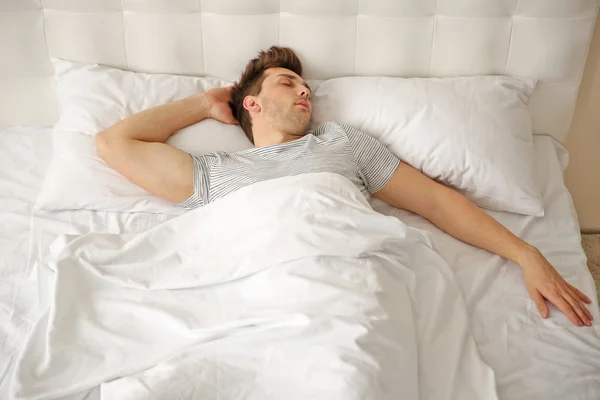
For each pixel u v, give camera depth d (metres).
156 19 1.65
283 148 1.50
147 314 1.22
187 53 1.70
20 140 1.72
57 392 1.09
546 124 1.77
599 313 1.31
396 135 1.56
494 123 1.54
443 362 1.17
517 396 1.15
